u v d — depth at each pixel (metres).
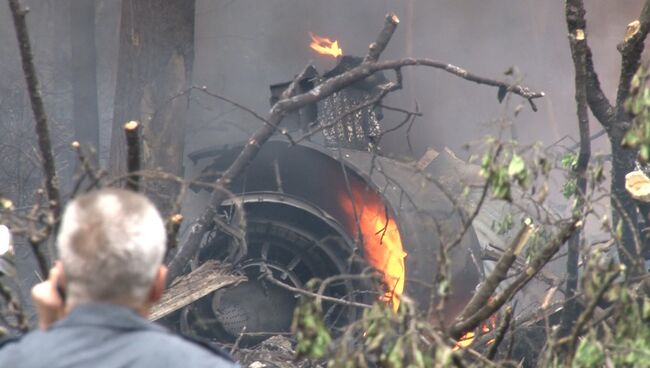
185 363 3.57
